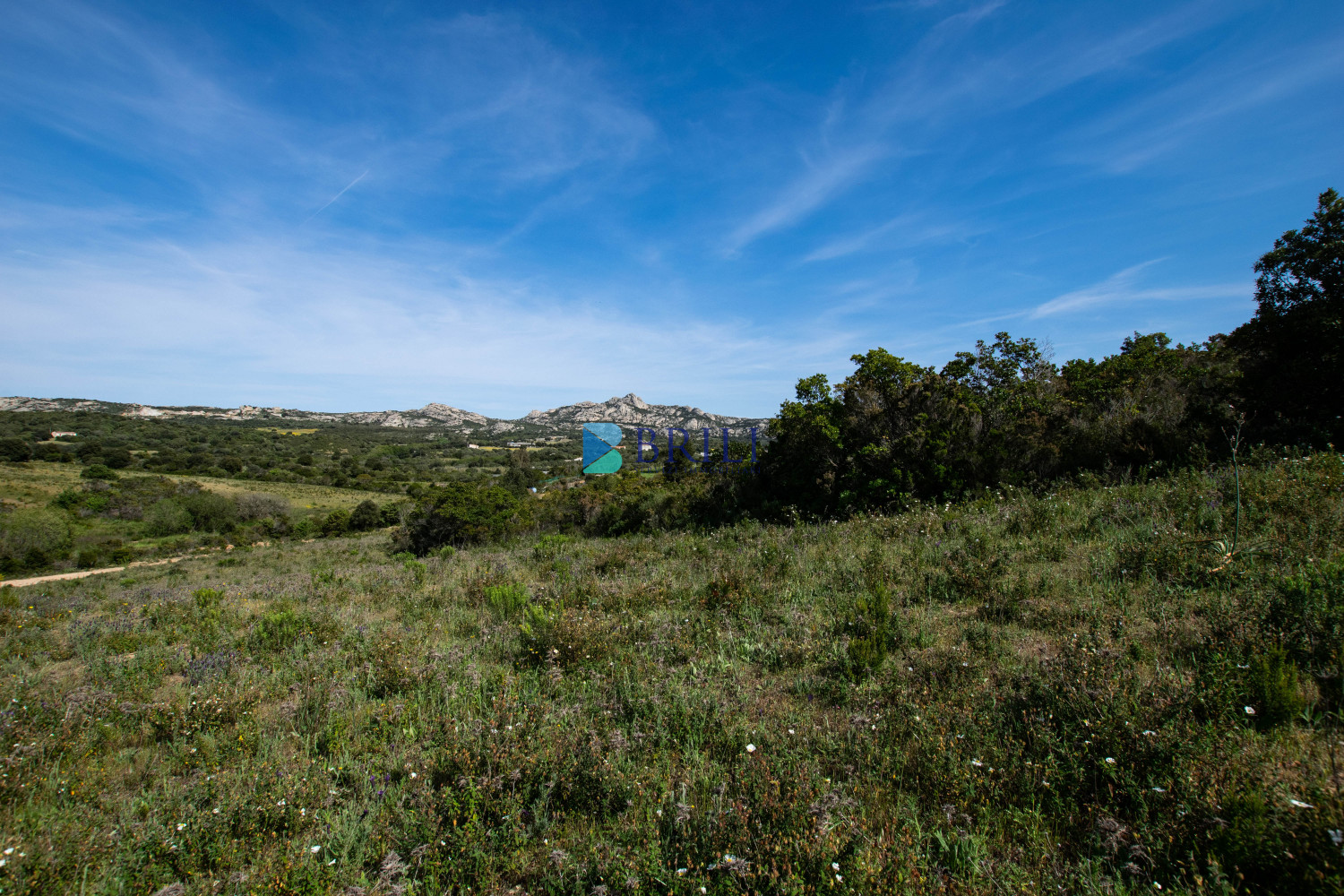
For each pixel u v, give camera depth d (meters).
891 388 15.52
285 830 3.22
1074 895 2.39
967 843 2.62
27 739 4.45
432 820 3.06
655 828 2.80
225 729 4.67
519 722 3.96
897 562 8.05
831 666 4.97
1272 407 11.40
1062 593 5.91
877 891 2.32
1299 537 5.80
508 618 7.71
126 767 4.22
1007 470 13.51
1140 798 2.74
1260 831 2.31
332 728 4.42
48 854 2.98
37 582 28.17
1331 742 2.99
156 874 2.87
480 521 26.75
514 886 2.77
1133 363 15.78
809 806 2.78
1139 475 11.49
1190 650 4.18
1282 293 11.31
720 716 4.11
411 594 10.23
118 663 6.72
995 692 4.02
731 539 12.64
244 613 9.60
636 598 7.78
